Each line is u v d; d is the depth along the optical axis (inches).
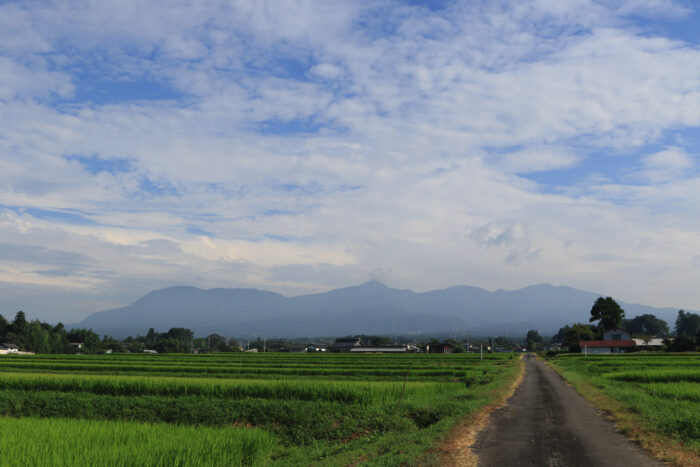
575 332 5600.4
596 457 519.8
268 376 1908.2
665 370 1731.1
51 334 6225.4
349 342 7175.2
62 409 986.7
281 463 592.4
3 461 504.7
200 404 943.7
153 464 522.3
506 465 489.7
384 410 867.4
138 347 6840.6
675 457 508.1
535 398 1098.1
